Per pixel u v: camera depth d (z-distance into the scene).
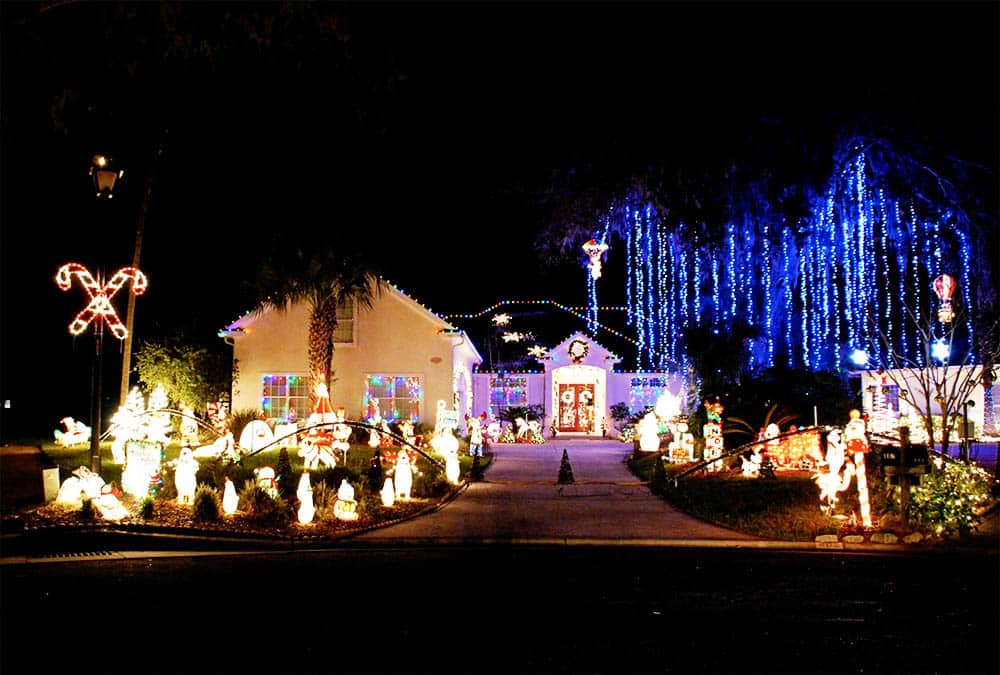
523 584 10.77
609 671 7.22
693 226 26.77
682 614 9.19
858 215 24.27
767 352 28.56
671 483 19.53
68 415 34.41
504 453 29.67
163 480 17.47
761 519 15.73
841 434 18.08
